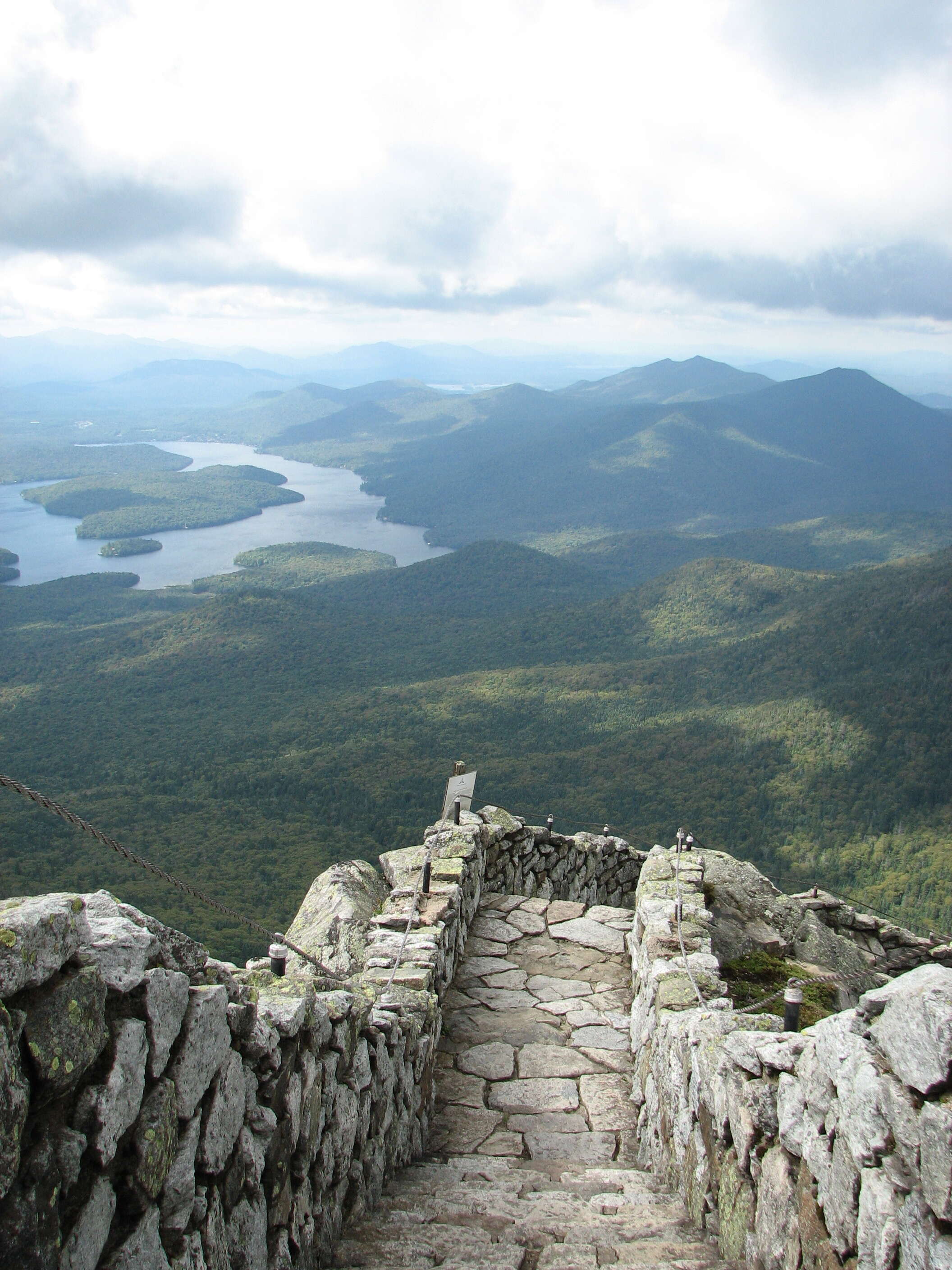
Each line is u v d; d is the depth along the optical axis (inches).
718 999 241.6
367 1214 200.1
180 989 116.8
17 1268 85.0
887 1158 111.0
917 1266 101.3
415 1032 252.4
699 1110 195.5
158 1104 110.2
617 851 524.1
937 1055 103.4
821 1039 134.5
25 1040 88.7
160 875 128.9
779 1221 142.7
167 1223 111.4
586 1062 301.4
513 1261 167.5
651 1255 169.6
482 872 431.8
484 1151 255.9
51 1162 92.7
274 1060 145.9
